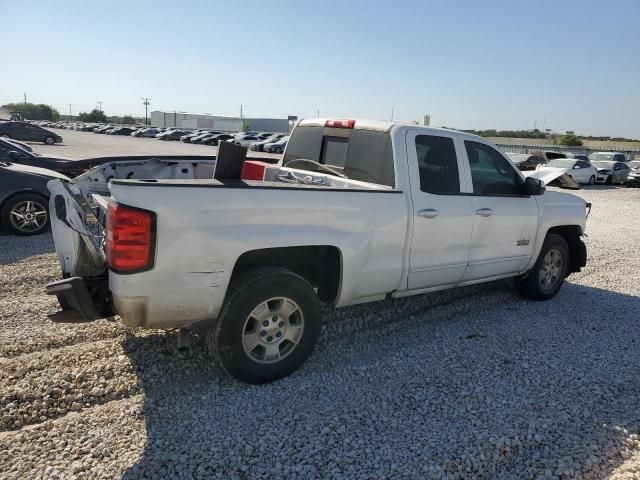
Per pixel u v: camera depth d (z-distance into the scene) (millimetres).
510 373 3967
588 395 3680
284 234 3496
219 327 3396
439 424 3211
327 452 2895
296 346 3725
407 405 3422
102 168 5496
